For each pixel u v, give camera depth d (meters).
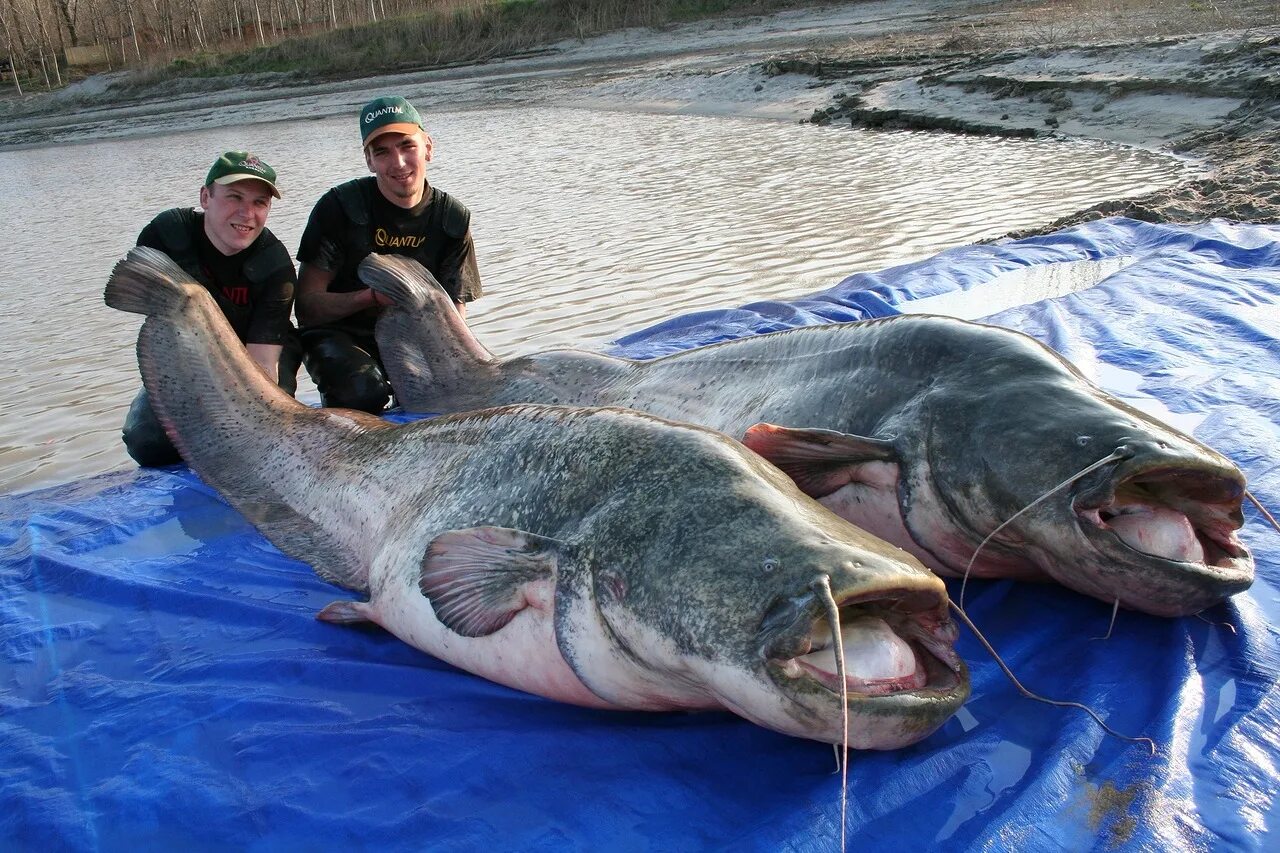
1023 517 2.83
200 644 3.25
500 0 41.88
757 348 3.89
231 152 4.79
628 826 2.24
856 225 9.80
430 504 3.19
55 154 25.30
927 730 2.22
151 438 4.95
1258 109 12.64
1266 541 3.22
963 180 11.62
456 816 2.33
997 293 6.80
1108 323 5.61
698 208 11.24
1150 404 4.46
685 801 2.30
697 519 2.44
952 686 2.24
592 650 2.54
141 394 5.00
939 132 15.41
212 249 4.88
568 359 4.80
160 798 2.47
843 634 2.22
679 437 2.72
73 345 8.07
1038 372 3.06
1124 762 2.31
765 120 18.14
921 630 2.32
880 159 13.48
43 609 3.56
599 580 2.50
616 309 7.64
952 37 21.19
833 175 12.61
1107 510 2.77
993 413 2.97
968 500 2.96
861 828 2.16
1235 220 7.88
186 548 3.95
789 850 2.10
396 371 5.41
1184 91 14.02
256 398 4.26
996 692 2.62
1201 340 5.23
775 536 2.32
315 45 41.31
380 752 2.56
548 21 37.34
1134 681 2.59
